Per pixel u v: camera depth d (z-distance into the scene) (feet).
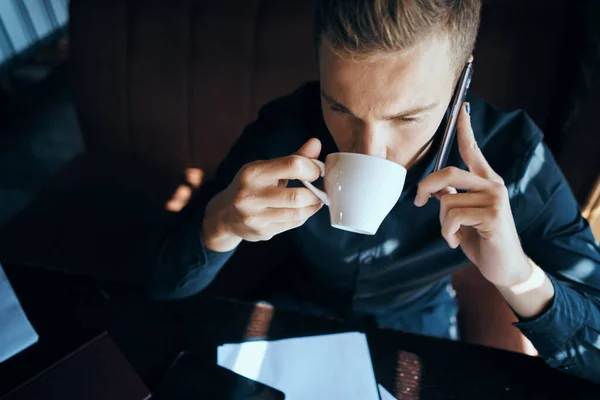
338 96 1.84
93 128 4.85
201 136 4.63
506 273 2.15
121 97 4.52
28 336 2.32
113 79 4.43
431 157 2.51
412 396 2.16
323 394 2.18
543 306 2.29
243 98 4.26
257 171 1.80
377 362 2.28
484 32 3.60
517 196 2.63
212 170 4.95
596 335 2.27
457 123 2.07
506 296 2.37
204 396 2.18
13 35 8.39
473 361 2.28
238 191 1.87
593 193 3.21
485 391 2.17
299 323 2.44
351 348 2.33
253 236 2.11
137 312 2.50
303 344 2.36
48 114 8.61
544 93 3.67
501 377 2.22
